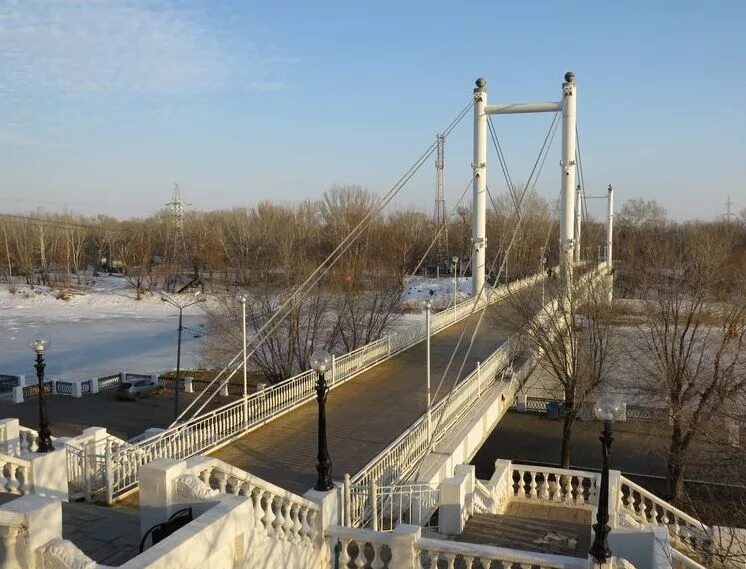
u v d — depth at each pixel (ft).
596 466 75.10
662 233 227.81
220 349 107.76
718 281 75.41
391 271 141.28
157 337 152.66
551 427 88.99
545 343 72.28
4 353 134.41
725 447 63.52
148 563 16.33
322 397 26.96
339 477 36.60
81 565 15.46
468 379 56.03
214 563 18.90
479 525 36.27
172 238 267.39
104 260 287.07
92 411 91.71
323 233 217.15
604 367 80.89
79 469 34.53
